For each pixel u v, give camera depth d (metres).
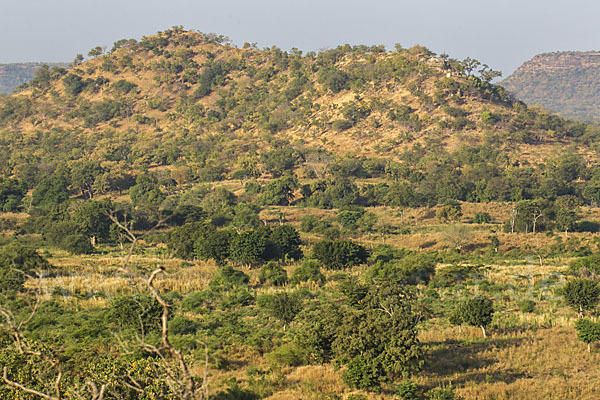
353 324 42.44
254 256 94.31
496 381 40.41
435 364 44.25
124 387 29.86
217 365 43.72
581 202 161.50
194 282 79.50
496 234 125.06
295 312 56.78
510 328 55.78
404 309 49.50
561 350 47.22
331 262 94.50
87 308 62.62
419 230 135.25
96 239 122.19
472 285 79.19
